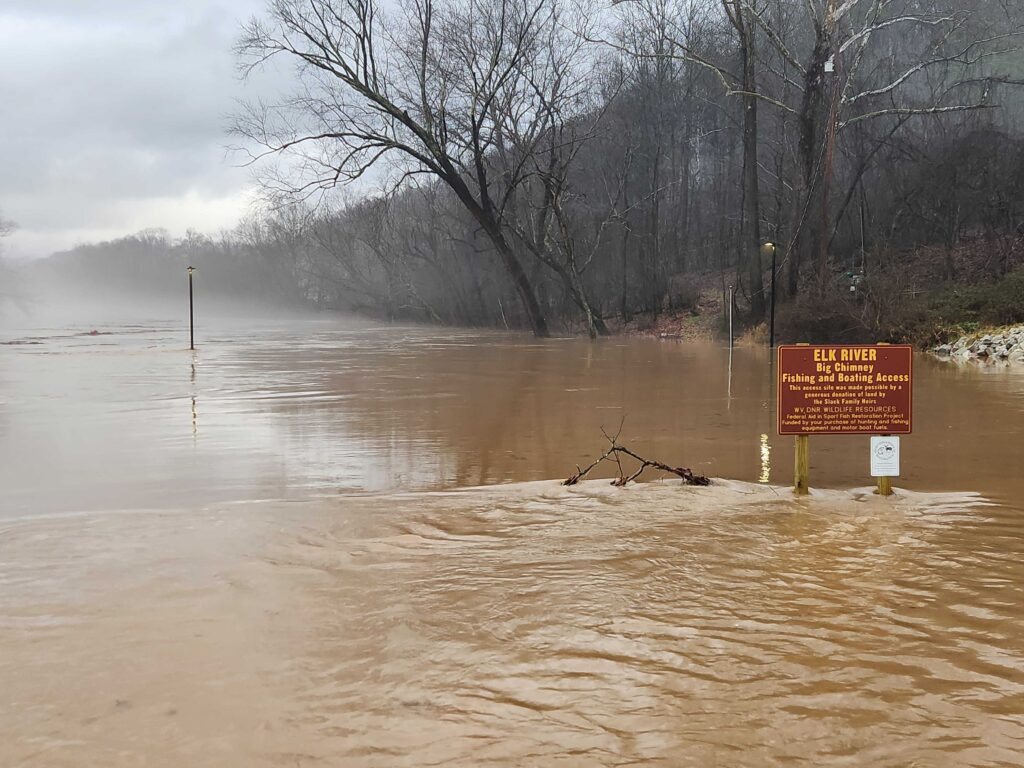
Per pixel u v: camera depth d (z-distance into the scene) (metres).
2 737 3.20
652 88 48.41
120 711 3.40
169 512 7.02
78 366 23.86
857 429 7.29
